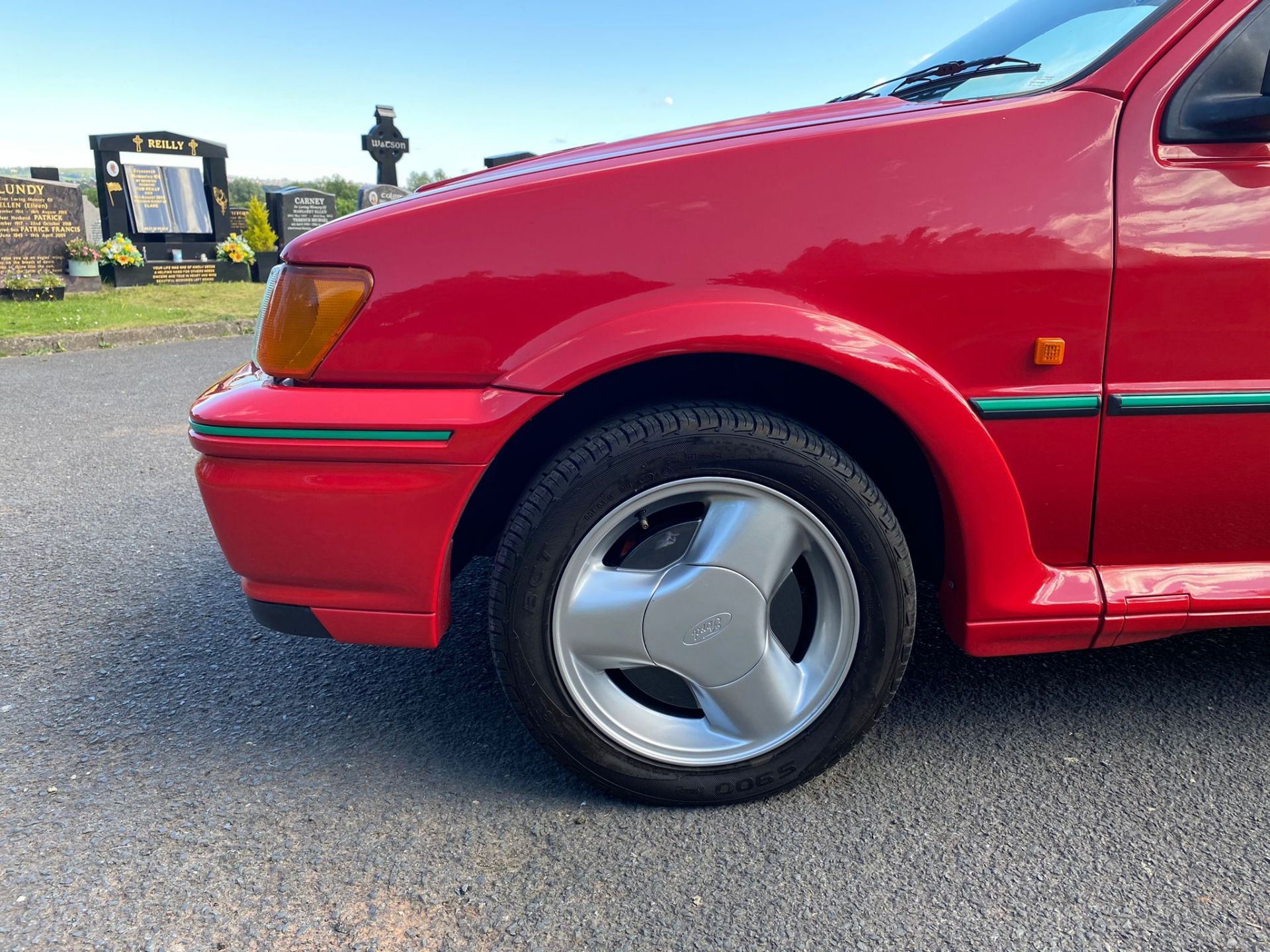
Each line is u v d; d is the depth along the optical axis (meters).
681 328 1.38
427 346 1.43
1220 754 1.73
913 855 1.48
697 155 1.43
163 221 13.37
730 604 1.52
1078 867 1.44
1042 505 1.54
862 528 1.48
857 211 1.41
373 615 1.53
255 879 1.45
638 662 1.54
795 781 1.60
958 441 1.45
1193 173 1.44
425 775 1.73
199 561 2.90
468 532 1.78
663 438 1.43
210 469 1.49
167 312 9.36
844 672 1.55
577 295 1.41
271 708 2.00
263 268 13.62
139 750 1.83
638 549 1.53
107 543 3.06
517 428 1.42
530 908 1.38
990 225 1.42
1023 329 1.44
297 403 1.43
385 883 1.43
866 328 1.42
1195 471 1.53
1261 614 1.61
